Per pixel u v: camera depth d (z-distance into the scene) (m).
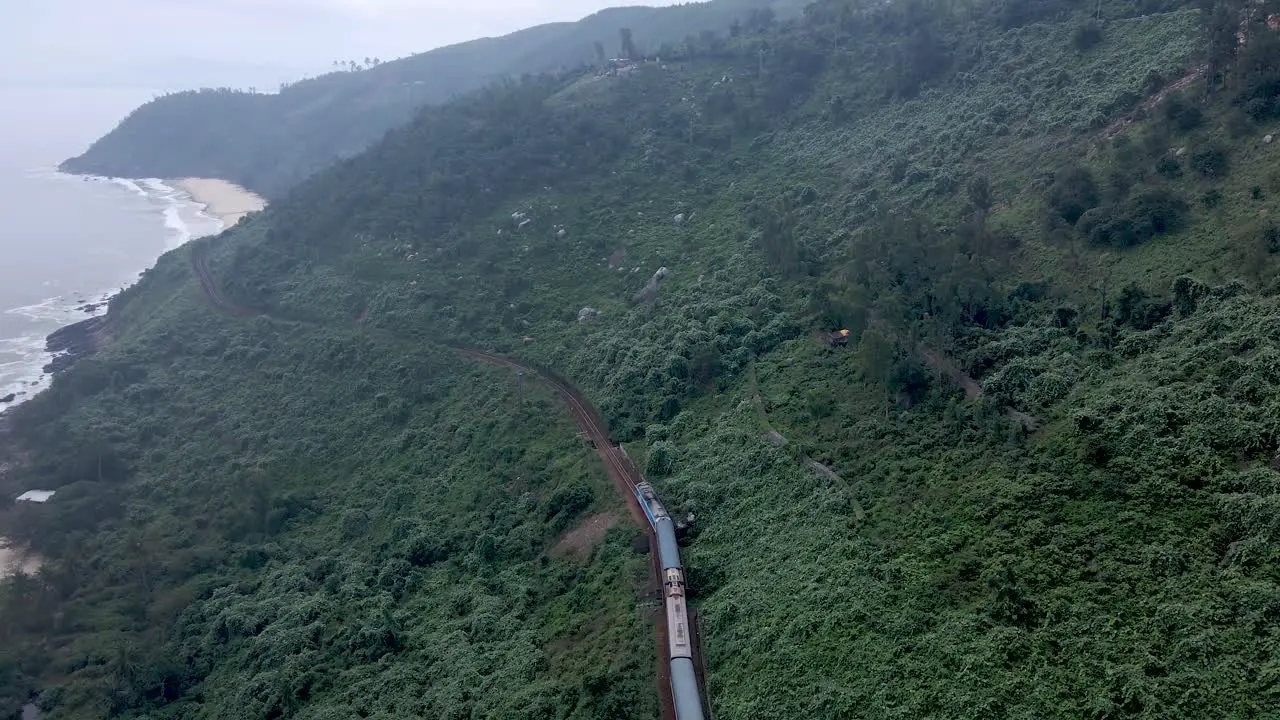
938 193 95.50
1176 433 43.62
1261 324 47.19
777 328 83.06
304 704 59.16
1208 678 32.22
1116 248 67.56
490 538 69.69
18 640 73.19
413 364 105.06
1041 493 44.88
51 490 97.56
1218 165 67.56
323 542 83.19
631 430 79.31
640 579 56.19
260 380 112.75
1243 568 35.66
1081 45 104.94
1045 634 37.19
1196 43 85.62
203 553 83.62
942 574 43.25
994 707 35.34
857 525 49.81
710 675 46.22
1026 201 82.56
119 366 119.00
